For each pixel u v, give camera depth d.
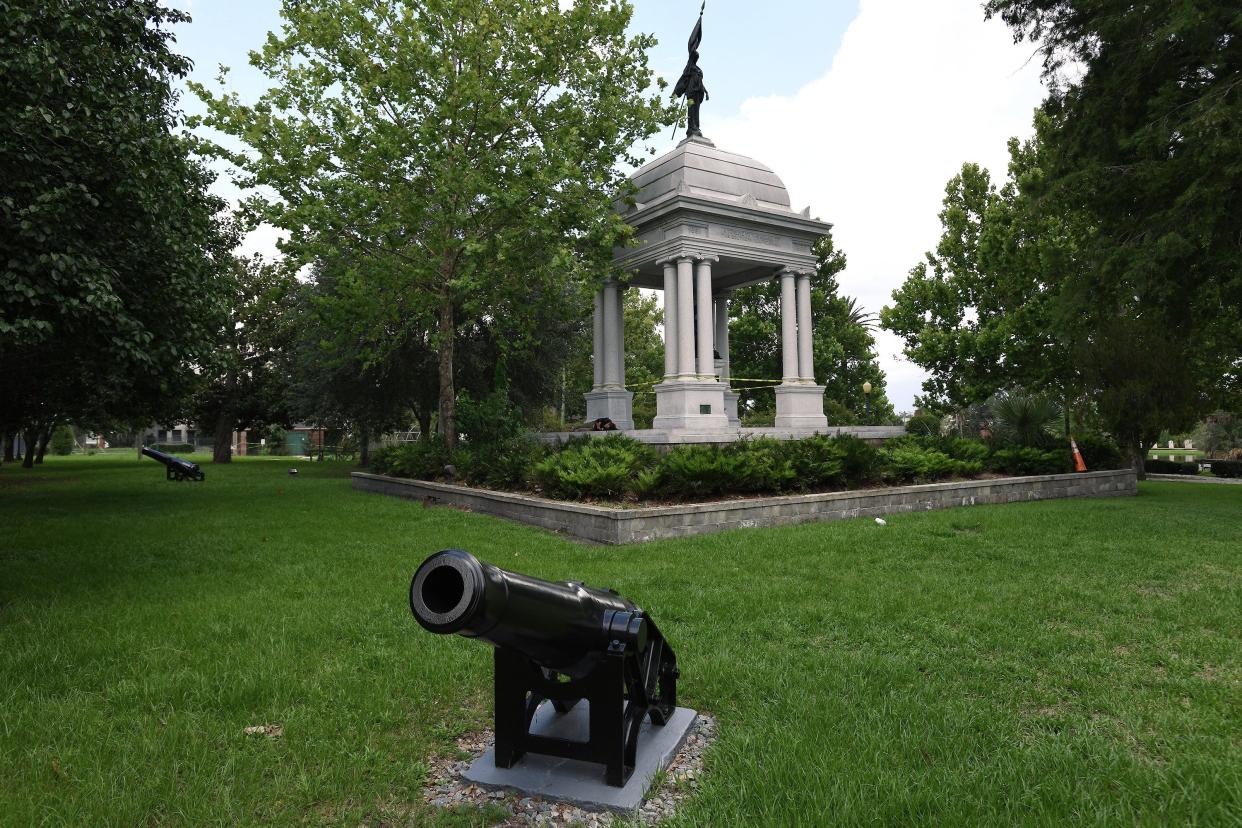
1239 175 12.16
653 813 3.01
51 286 7.38
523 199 16.19
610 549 9.01
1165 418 18.31
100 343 8.52
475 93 15.83
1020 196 24.75
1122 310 20.30
